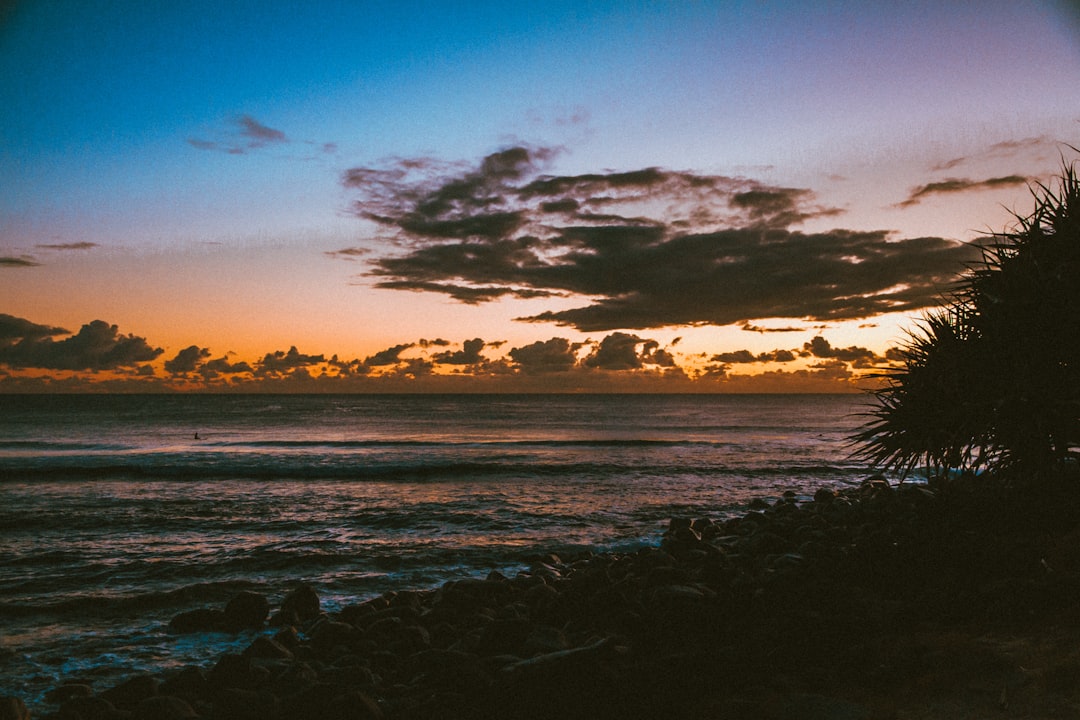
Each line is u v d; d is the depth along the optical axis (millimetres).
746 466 30000
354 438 51906
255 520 17734
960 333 8133
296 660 7316
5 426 66500
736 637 6277
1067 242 7516
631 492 22703
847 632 5910
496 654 6836
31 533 16312
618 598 7984
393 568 12742
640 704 4992
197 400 189625
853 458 33875
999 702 4188
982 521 8562
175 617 9484
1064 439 7176
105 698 6449
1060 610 5469
